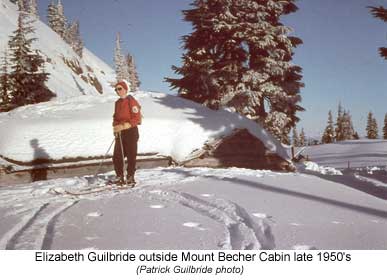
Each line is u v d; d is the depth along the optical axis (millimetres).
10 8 83062
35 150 10234
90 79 79188
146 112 13266
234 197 5535
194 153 12562
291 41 24469
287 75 24125
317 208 5016
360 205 5363
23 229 3861
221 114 14648
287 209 4859
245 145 13789
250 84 22719
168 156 12234
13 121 11219
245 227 3982
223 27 21984
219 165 13000
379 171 13438
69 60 74438
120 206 4938
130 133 6840
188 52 23438
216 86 22656
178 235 3629
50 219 4289
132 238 3521
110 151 11258
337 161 35812
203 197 5461
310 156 43031
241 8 23219
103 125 11633
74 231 3730
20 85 25031
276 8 23406
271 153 14375
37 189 6262
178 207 4895
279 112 22609
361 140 53969
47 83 50375
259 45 22266
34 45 65125
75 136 11031
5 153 10008
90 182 7316
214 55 23531
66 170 10617
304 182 7391
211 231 3775
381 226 4180
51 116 11953
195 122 13258
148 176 8008
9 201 5395
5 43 56938
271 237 3662
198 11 22984
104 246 3291
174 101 15312
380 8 15945
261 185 6723
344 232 3885
